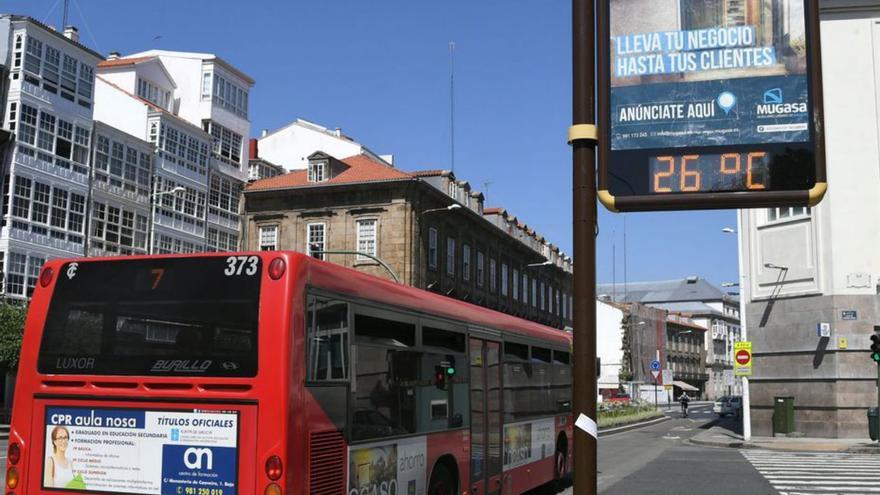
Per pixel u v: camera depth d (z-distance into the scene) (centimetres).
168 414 669
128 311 703
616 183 619
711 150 617
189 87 5253
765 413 3325
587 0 625
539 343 1421
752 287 3428
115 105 4666
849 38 3155
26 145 3641
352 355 741
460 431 1004
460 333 1033
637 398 8569
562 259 8556
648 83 627
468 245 5981
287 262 664
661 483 1720
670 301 14350
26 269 3609
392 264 5066
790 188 607
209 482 647
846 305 3075
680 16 632
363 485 746
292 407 643
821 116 615
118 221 4200
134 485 672
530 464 1330
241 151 5478
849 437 3034
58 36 3828
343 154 6675
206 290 680
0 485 1409
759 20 630
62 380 709
